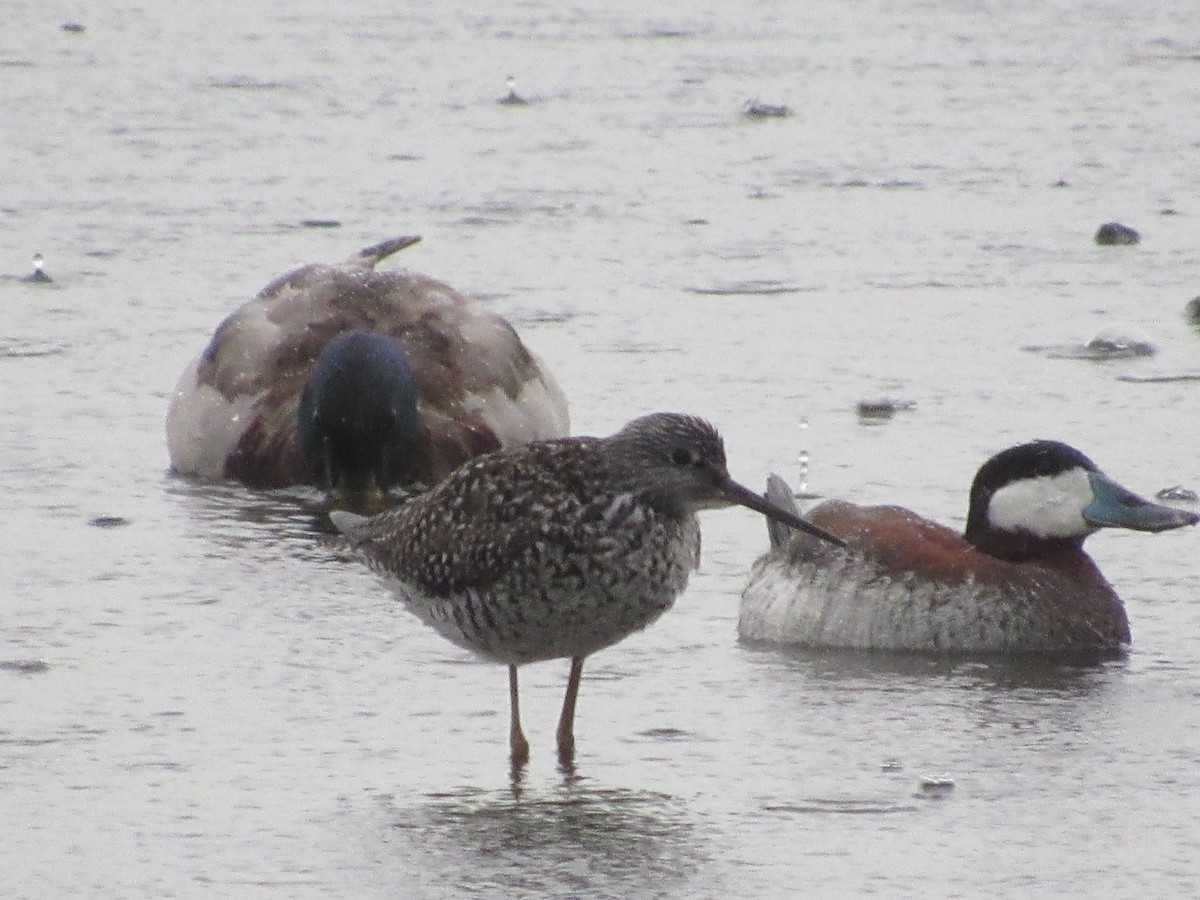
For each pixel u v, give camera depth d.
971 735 11.12
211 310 20.83
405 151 28.34
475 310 17.39
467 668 12.14
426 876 9.37
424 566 10.73
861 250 23.41
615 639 10.67
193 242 23.52
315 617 13.00
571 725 10.88
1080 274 22.45
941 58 34.66
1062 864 9.50
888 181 26.77
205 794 10.27
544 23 37.84
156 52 35.06
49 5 39.59
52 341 19.72
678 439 10.43
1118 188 26.52
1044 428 16.97
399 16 38.59
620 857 9.57
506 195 26.00
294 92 32.00
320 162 27.62
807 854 9.61
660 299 21.30
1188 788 10.40
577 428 17.23
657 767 10.69
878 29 37.19
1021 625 12.45
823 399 17.88
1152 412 17.44
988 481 12.80
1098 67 33.94
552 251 23.31
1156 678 12.06
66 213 24.70
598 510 10.38
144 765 10.62
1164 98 31.78
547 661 12.27
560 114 30.62
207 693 11.66
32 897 9.13
